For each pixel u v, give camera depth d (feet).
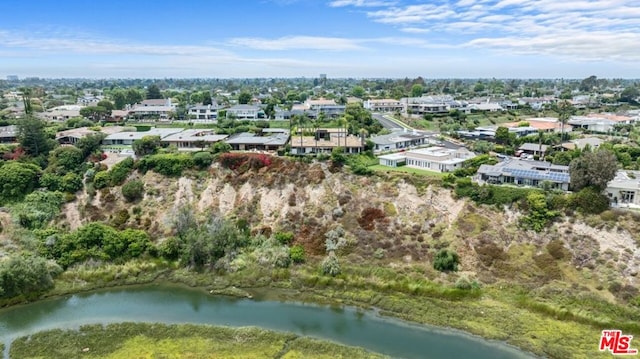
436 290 241.35
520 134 500.33
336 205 303.07
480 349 196.95
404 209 291.58
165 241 285.23
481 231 266.36
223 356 193.98
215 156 350.43
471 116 624.18
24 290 244.22
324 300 241.35
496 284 240.94
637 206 263.90
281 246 282.97
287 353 195.21
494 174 309.63
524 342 200.64
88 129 487.20
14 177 328.70
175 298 246.27
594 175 260.21
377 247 273.33
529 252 250.57
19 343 204.33
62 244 278.26
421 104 651.66
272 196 317.63
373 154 383.65
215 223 286.05
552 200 263.49
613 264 232.32
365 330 213.46
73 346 201.98
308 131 451.12
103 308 235.81
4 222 299.58
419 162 354.13
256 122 534.78
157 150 380.78
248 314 228.84
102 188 333.83
